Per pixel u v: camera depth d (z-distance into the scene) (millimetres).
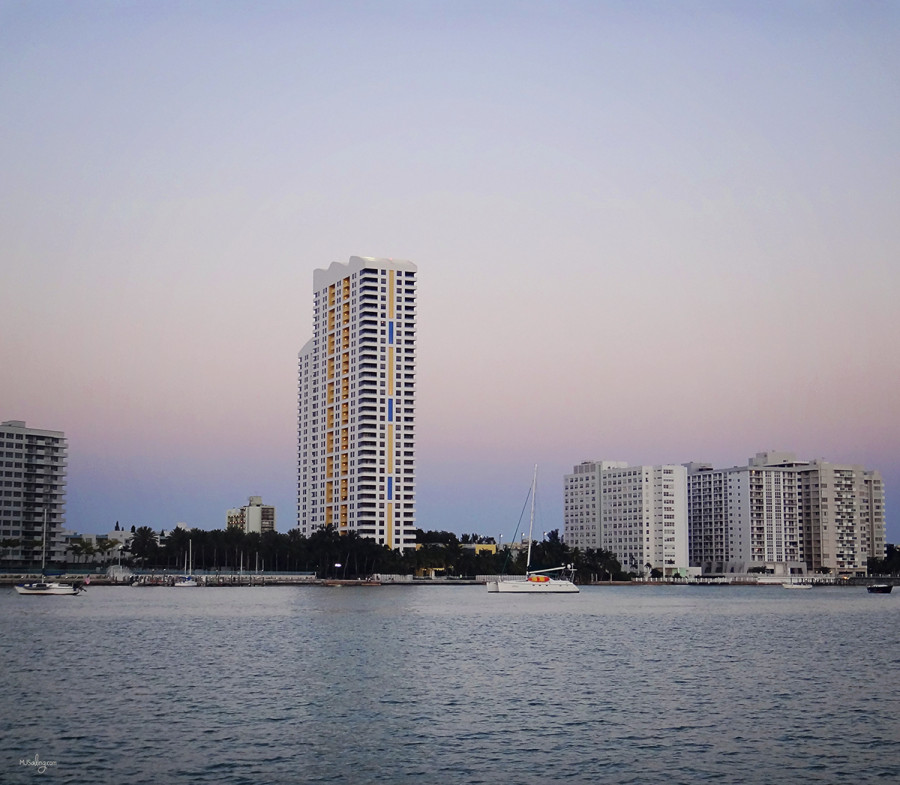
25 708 95875
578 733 86125
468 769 74062
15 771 72500
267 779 71062
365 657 138500
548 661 136625
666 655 145375
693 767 74812
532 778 71875
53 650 144625
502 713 95062
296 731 86000
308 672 122062
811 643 165875
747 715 94688
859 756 78125
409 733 85688
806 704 101000
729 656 144500
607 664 133750
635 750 79938
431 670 125375
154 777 71188
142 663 130000
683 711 96688
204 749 79250
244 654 140750
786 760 76875
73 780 70312
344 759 76625
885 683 116312
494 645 158000
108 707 96625
